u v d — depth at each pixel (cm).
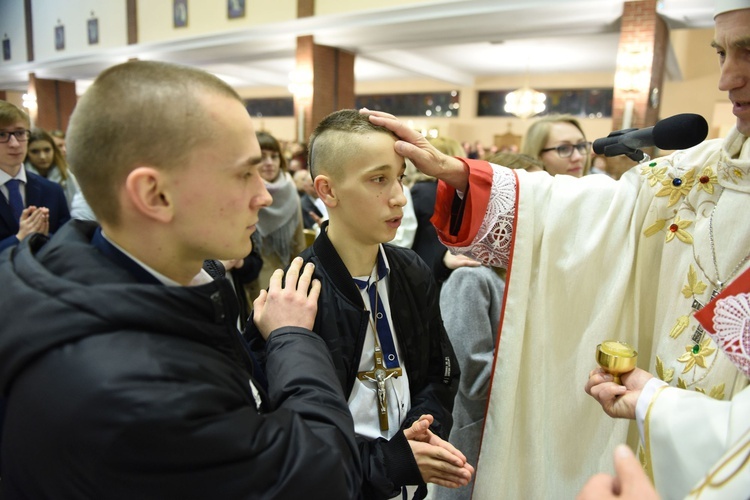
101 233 66
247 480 54
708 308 68
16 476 56
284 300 82
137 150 57
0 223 205
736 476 46
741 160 82
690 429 67
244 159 63
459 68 1155
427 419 91
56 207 226
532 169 164
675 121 88
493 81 1256
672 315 91
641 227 100
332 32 766
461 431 139
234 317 65
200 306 59
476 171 106
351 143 88
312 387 69
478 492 104
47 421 51
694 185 92
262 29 823
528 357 105
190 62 1012
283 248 235
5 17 1263
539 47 891
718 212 85
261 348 88
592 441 103
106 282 57
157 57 993
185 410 51
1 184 207
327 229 99
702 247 87
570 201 104
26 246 63
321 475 58
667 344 89
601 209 102
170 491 52
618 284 99
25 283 55
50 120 1284
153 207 59
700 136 87
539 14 625
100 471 50
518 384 106
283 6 807
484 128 1286
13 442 54
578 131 214
